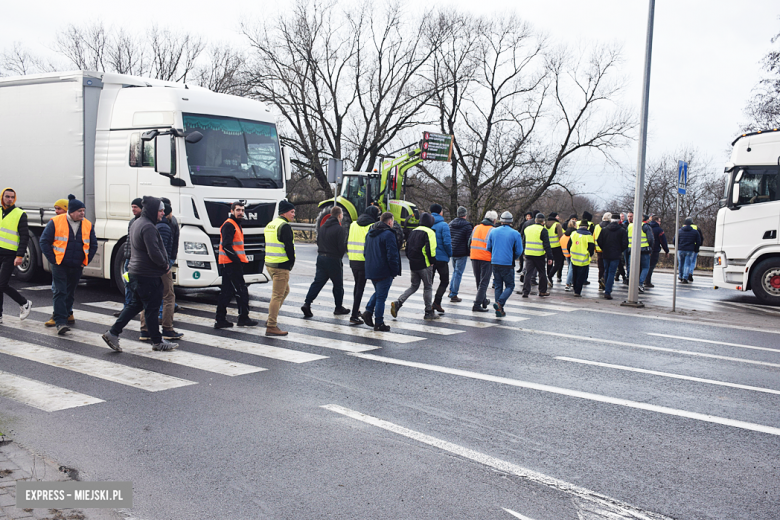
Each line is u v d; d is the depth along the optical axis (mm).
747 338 9484
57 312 8672
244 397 5844
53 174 12078
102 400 5676
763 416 5609
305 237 34938
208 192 10836
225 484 4004
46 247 8547
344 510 3680
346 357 7539
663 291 16359
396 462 4398
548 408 5711
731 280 14367
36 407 5441
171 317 8336
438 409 5602
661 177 46531
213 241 10961
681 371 7246
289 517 3586
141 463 4309
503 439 4895
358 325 9781
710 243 40625
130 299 7625
